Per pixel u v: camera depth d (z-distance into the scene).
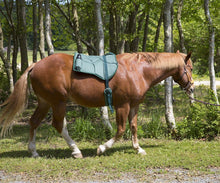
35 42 12.62
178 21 9.23
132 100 5.04
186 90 5.57
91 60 4.98
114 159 4.90
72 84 4.84
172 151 5.40
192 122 6.69
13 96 4.98
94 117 9.08
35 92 5.03
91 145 6.24
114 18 9.90
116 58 5.11
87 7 9.59
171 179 3.98
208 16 7.68
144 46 14.05
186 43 15.89
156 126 6.92
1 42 9.03
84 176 4.10
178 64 5.34
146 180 3.93
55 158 5.12
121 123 5.07
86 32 11.35
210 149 5.44
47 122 9.01
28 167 4.48
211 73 7.51
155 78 5.24
